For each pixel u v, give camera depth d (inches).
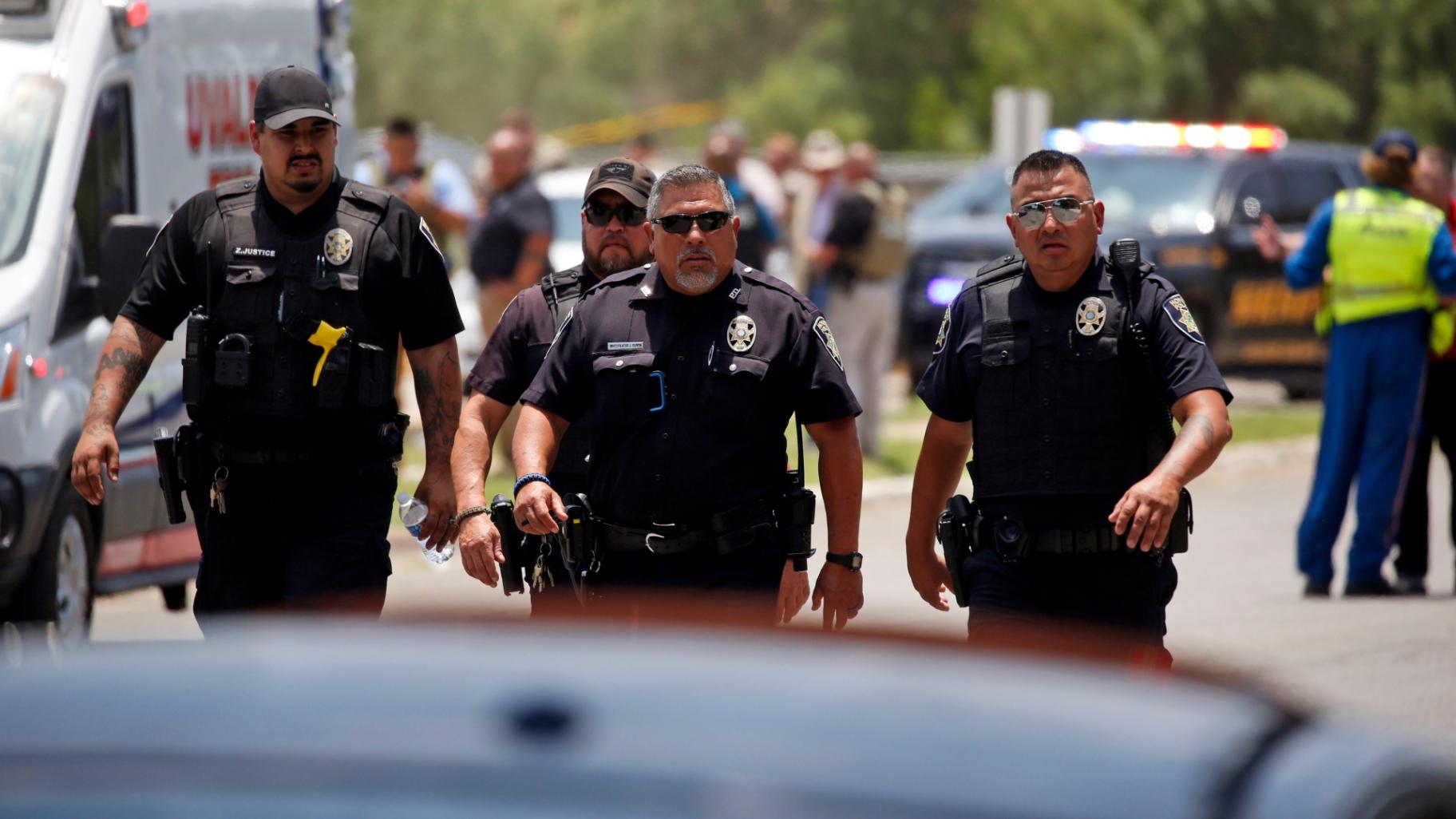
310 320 658.8
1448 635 1041.5
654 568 607.2
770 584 607.8
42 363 893.8
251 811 175.5
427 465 687.1
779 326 607.2
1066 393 601.6
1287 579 1270.9
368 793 176.6
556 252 2267.5
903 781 181.6
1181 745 197.2
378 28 7322.8
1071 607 607.8
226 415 661.3
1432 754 214.1
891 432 1962.4
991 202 2299.5
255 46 1124.5
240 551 673.6
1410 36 6633.9
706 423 602.2
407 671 205.0
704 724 190.5
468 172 2679.6
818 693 201.0
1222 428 578.2
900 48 7091.5
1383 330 1165.7
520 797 175.3
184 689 203.2
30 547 876.6
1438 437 1224.8
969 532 615.8
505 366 680.4
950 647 221.5
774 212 2159.2
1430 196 1328.7
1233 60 6673.2
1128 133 2279.8
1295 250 1230.3
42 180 927.0
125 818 176.7
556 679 201.6
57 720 195.9
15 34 962.7
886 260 1684.3
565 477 688.4
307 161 658.2
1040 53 6432.1
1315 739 206.7
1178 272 2140.7
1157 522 566.3
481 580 639.1
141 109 1009.5
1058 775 187.0
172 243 673.0
